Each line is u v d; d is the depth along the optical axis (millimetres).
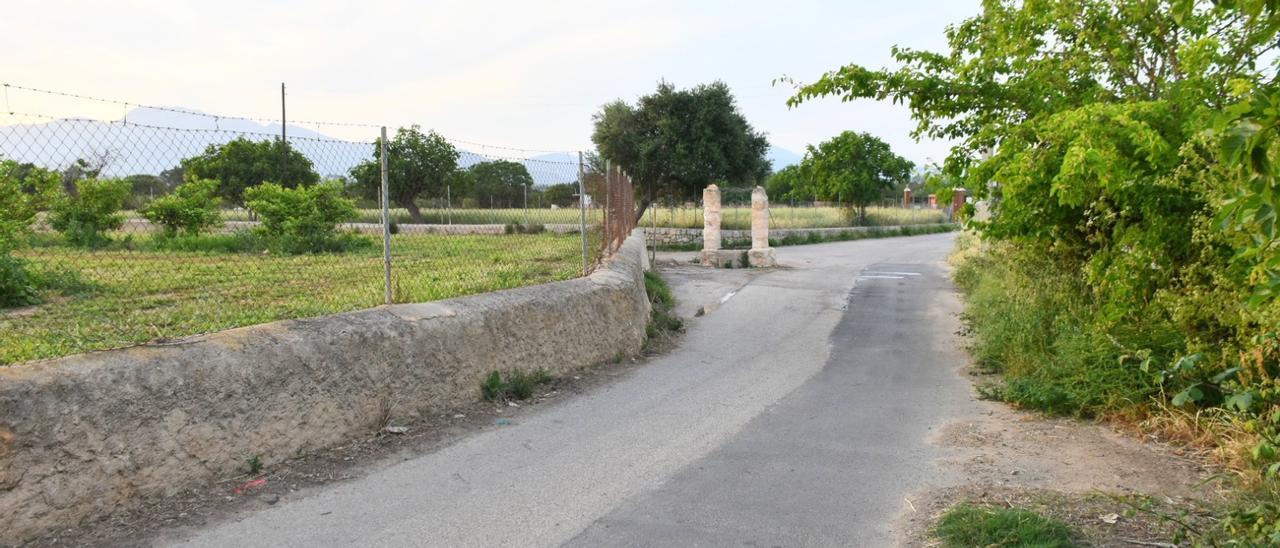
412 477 5039
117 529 4078
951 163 8891
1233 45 6891
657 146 31516
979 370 8633
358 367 5820
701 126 31484
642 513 4469
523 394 7156
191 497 4508
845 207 42562
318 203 17312
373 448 5574
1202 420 5664
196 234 16406
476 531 4199
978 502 4590
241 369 5012
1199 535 3896
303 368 5410
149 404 4457
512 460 5426
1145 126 5898
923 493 4793
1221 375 5508
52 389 4070
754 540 4098
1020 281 9281
